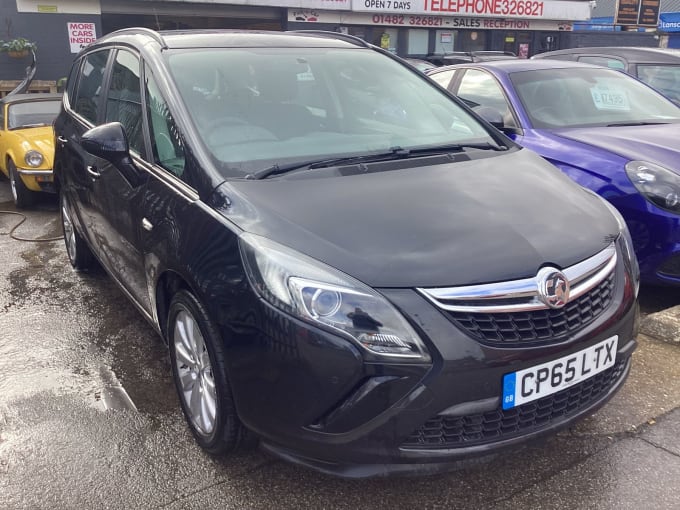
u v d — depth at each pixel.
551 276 2.34
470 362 2.19
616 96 5.45
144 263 3.17
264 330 2.29
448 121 3.61
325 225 2.43
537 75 5.47
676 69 7.79
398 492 2.62
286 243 2.35
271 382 2.30
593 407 2.55
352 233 2.39
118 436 3.01
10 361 3.76
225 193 2.65
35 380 3.54
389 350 2.16
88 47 4.93
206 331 2.56
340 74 3.63
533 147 4.75
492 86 5.45
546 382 2.34
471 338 2.21
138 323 4.27
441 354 2.17
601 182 4.22
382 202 2.61
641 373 3.50
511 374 2.26
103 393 3.40
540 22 22.06
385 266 2.26
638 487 2.63
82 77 4.79
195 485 2.68
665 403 3.22
